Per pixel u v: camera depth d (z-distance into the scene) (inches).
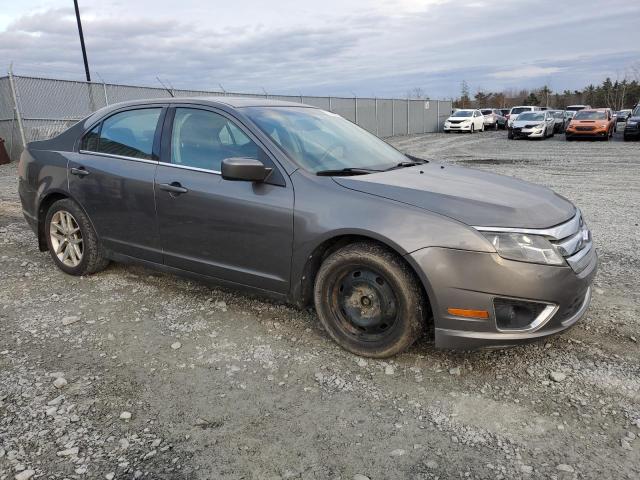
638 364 132.2
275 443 104.0
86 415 112.4
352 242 137.0
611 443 102.9
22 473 94.3
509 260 118.4
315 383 125.3
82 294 180.7
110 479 93.7
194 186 154.3
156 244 167.8
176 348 142.3
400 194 131.0
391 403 117.2
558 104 3491.6
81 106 665.6
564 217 130.6
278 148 145.3
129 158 172.9
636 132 954.1
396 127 1423.5
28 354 139.2
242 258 149.2
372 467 97.1
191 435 106.2
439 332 124.3
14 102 605.0
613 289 182.7
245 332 151.4
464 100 3078.2
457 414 113.1
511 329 121.8
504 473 95.3
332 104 1126.4
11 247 239.9
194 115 162.7
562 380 125.0
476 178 151.5
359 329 136.7
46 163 194.4
